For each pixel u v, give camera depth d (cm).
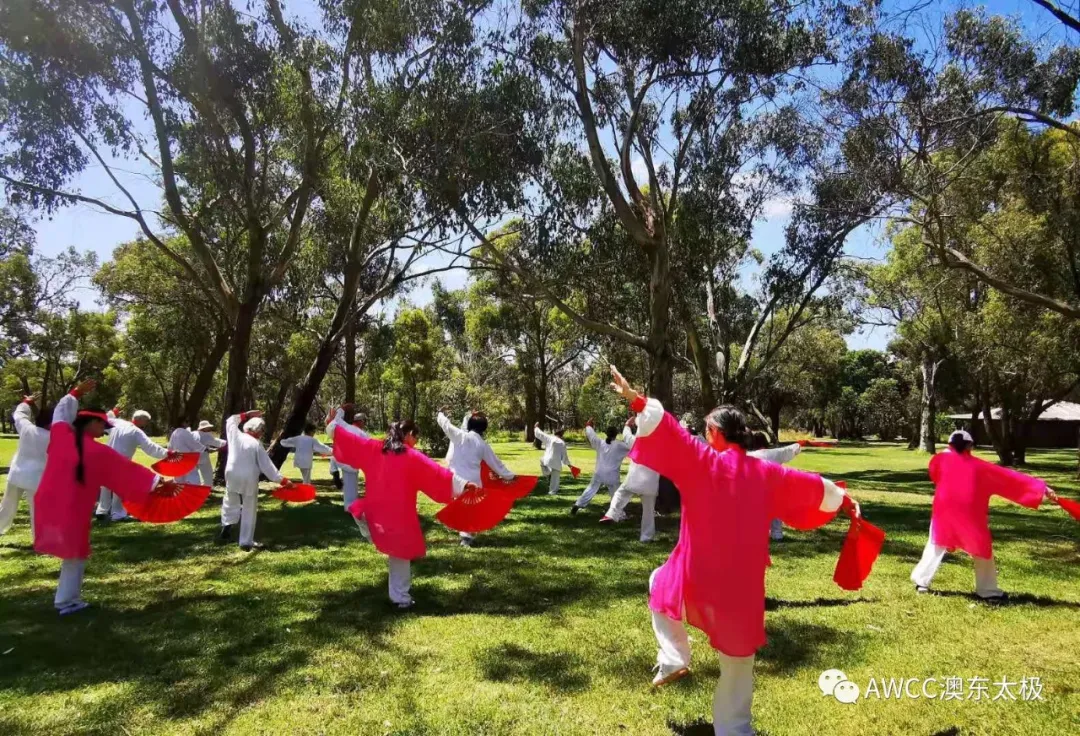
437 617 595
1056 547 955
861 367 7112
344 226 1691
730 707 367
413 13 1193
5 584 707
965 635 552
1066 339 2028
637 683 452
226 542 941
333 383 4838
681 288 1577
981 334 2233
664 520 1160
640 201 1345
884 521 1195
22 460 744
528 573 762
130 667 475
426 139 1173
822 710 416
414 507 634
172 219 1780
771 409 5622
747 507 361
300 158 1582
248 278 1586
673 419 367
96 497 611
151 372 4047
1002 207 1773
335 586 702
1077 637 546
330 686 445
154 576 744
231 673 465
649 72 1243
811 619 593
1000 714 412
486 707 414
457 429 877
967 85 1209
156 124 1407
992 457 3653
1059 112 1252
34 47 1208
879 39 1201
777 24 1170
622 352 3114
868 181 1327
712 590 357
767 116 1475
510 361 4562
